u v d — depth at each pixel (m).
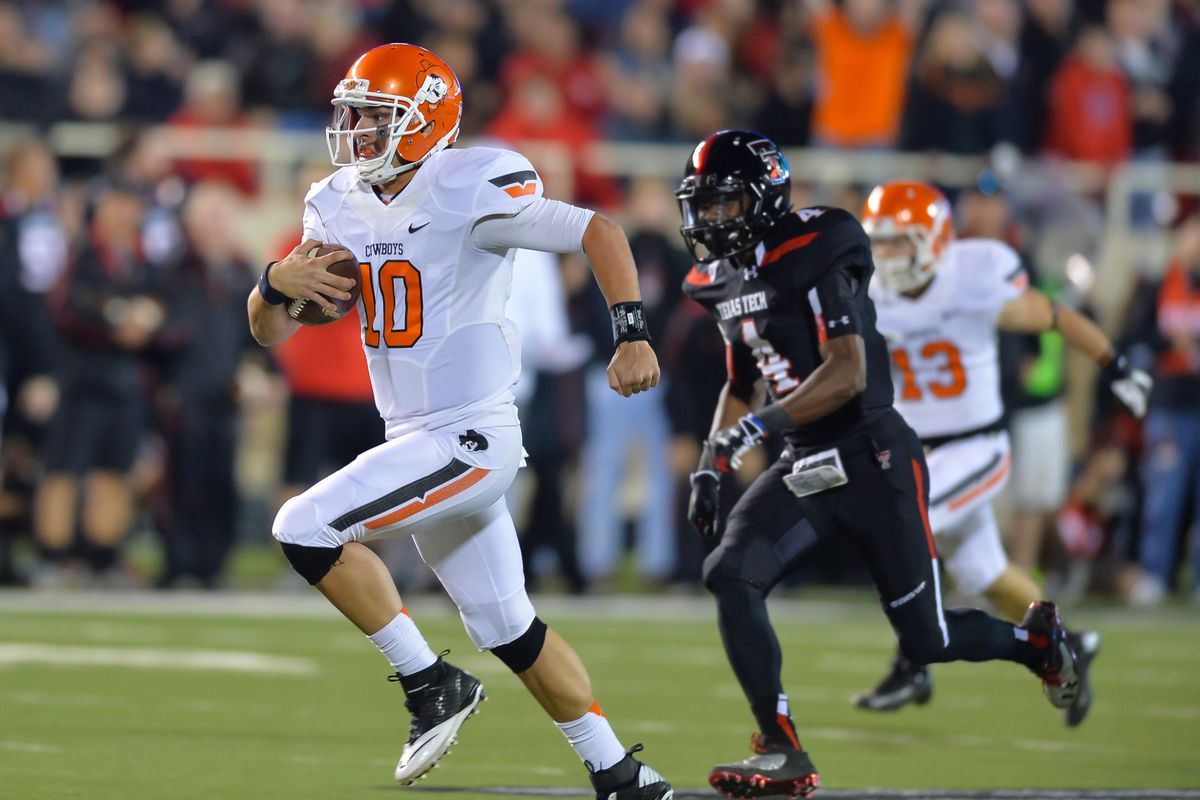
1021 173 38.41
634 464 41.12
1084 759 18.97
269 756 18.53
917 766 18.45
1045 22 44.53
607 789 14.90
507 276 14.79
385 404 14.93
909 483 16.72
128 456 34.62
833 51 40.97
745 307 16.80
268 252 39.66
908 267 20.98
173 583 35.44
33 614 31.03
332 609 33.03
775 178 16.53
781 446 35.84
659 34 43.44
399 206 14.63
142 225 34.12
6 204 34.50
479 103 39.84
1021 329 21.45
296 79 41.12
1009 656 17.59
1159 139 45.06
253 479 41.62
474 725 21.02
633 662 27.02
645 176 36.78
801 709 22.64
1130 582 38.06
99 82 39.59
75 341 33.72
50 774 17.12
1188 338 35.78
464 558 14.84
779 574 16.66
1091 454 38.28
